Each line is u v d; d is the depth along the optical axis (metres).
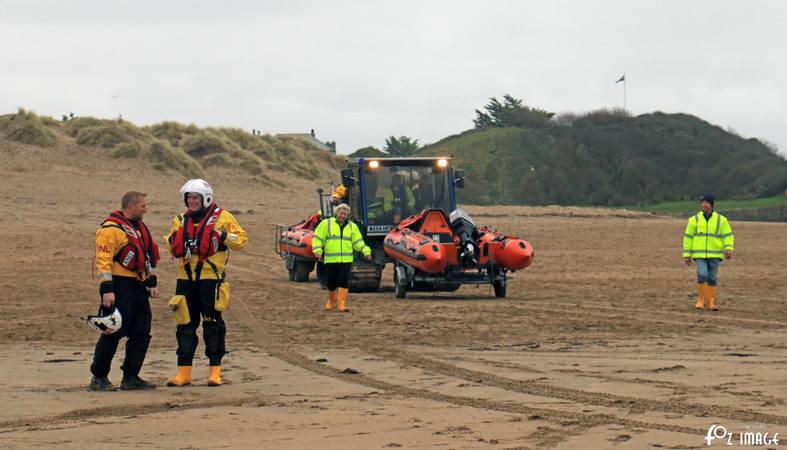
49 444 9.30
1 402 11.54
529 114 173.88
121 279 12.54
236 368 14.48
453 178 28.81
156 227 52.16
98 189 65.62
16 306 23.28
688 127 157.62
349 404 11.38
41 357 15.77
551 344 17.09
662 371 13.90
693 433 9.67
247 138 86.06
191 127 86.50
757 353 15.84
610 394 11.99
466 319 20.73
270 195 72.69
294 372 14.05
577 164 145.25
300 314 21.83
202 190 12.86
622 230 54.97
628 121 161.88
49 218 53.59
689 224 22.84
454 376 13.59
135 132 80.31
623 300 24.70
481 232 26.14
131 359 12.60
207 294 12.82
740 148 150.88
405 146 167.00
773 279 30.66
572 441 9.33
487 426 10.05
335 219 22.73
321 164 91.50
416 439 9.45
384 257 28.22
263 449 9.08
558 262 37.81
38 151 72.62
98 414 10.83
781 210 109.94
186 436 9.63
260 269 35.53
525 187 138.12
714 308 22.52
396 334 18.48
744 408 11.01
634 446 9.12
